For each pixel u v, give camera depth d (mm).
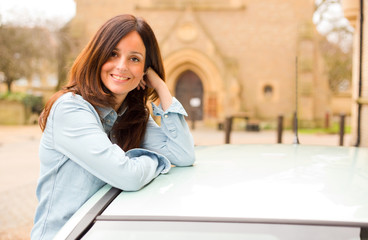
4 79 24797
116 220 974
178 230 910
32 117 21031
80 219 1019
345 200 998
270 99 19719
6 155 9523
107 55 1373
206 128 18297
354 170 1300
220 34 20016
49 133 1301
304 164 1401
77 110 1288
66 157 1296
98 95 1391
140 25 1448
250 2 19766
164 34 20031
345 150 1755
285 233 872
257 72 19797
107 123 1535
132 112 1656
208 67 19219
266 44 19719
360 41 6469
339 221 889
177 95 20359
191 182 1216
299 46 19250
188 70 20141
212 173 1322
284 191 1068
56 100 1313
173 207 1007
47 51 23953
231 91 19094
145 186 1236
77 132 1252
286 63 19625
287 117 19125
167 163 1401
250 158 1561
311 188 1091
